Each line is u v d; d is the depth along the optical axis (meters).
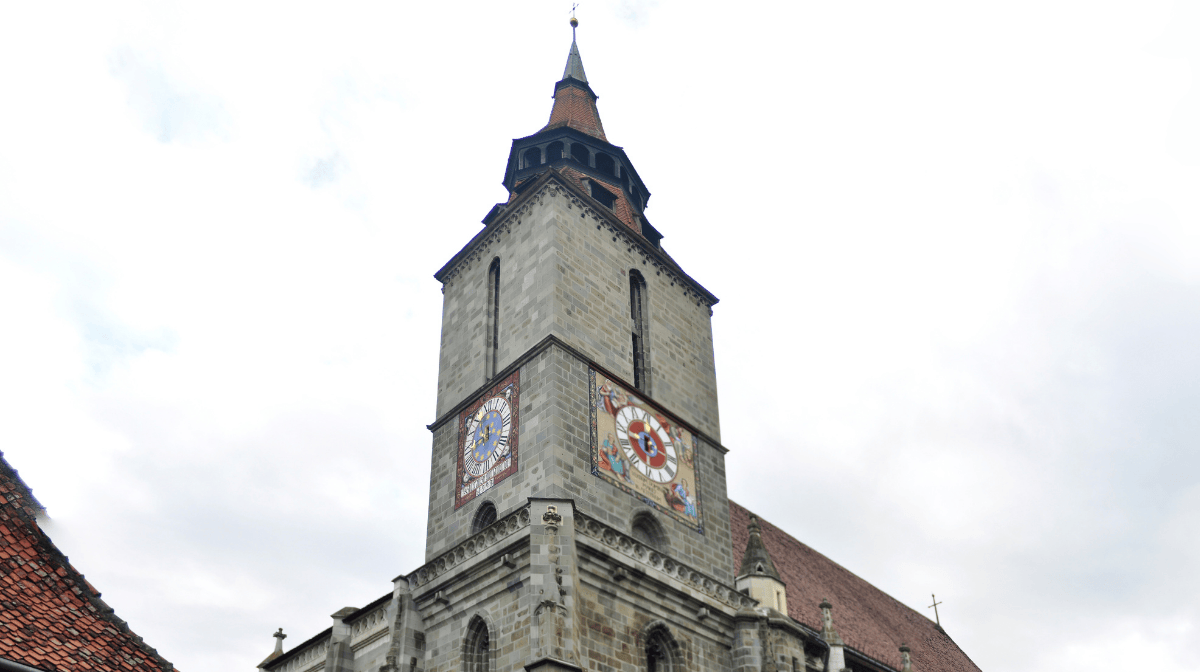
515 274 43.75
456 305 47.41
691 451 43.38
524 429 38.16
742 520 57.19
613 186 51.03
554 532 33.03
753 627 38.94
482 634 34.56
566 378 38.56
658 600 36.22
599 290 43.31
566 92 57.06
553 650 30.31
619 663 33.41
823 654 43.59
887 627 63.78
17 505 20.78
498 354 42.81
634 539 36.22
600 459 38.03
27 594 19.56
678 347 46.84
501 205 48.06
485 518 38.53
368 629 39.50
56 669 18.17
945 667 65.62
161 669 20.27
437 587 36.41
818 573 62.03
